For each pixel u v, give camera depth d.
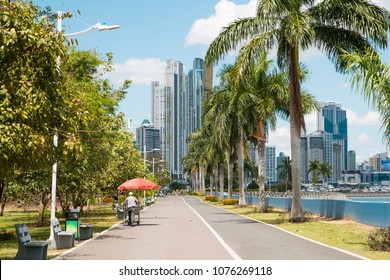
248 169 110.31
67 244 16.25
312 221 26.86
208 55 27.19
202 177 106.06
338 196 83.69
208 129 60.31
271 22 26.25
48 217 37.16
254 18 26.59
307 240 17.67
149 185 30.48
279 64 27.80
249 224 26.00
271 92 34.47
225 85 40.16
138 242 17.64
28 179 23.33
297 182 27.09
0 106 10.23
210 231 21.81
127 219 28.14
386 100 15.48
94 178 31.86
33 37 10.80
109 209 52.16
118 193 53.44
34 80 11.12
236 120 40.12
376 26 23.77
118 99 27.77
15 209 60.25
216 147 59.16
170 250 14.98
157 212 40.34
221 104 41.47
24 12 11.35
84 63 25.75
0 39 10.49
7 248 17.22
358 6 24.58
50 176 23.41
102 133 24.97
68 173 24.86
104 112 23.55
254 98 34.62
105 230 23.44
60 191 27.23
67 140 11.62
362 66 15.80
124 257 13.48
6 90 10.48
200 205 56.53
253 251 14.52
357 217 25.30
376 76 15.62
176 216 34.28
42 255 12.47
